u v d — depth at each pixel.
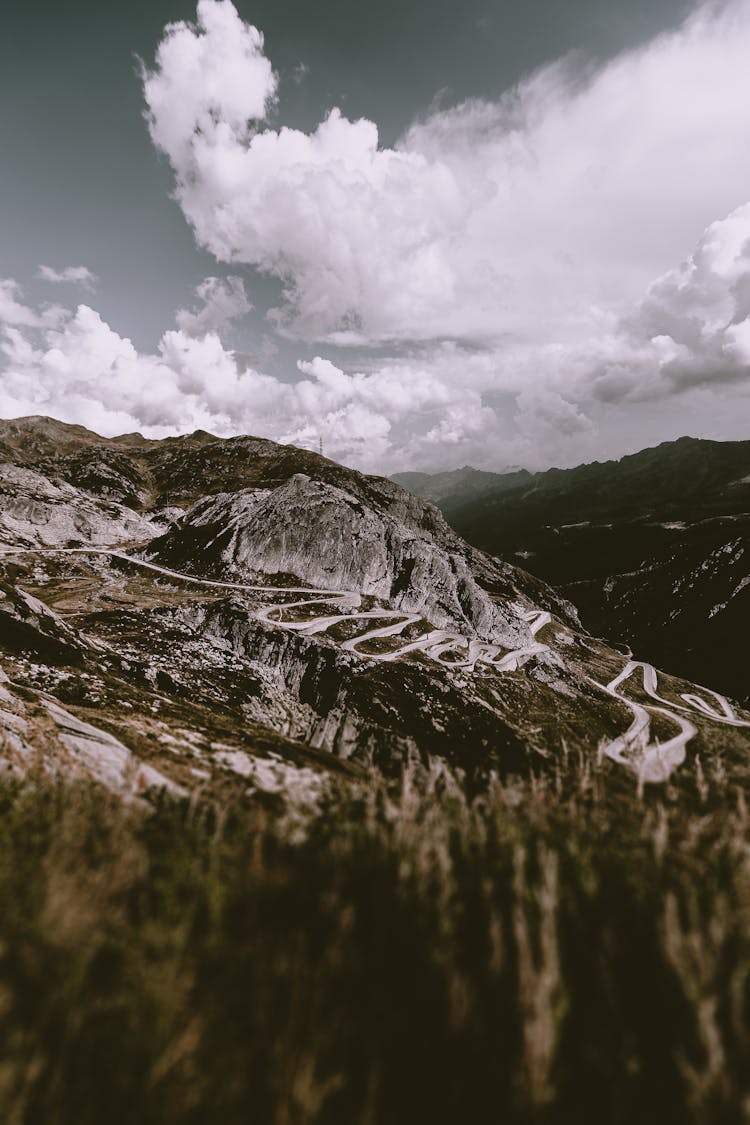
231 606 141.62
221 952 4.63
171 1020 3.75
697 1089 3.49
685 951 4.39
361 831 7.10
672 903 4.70
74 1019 3.66
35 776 11.84
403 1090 3.78
